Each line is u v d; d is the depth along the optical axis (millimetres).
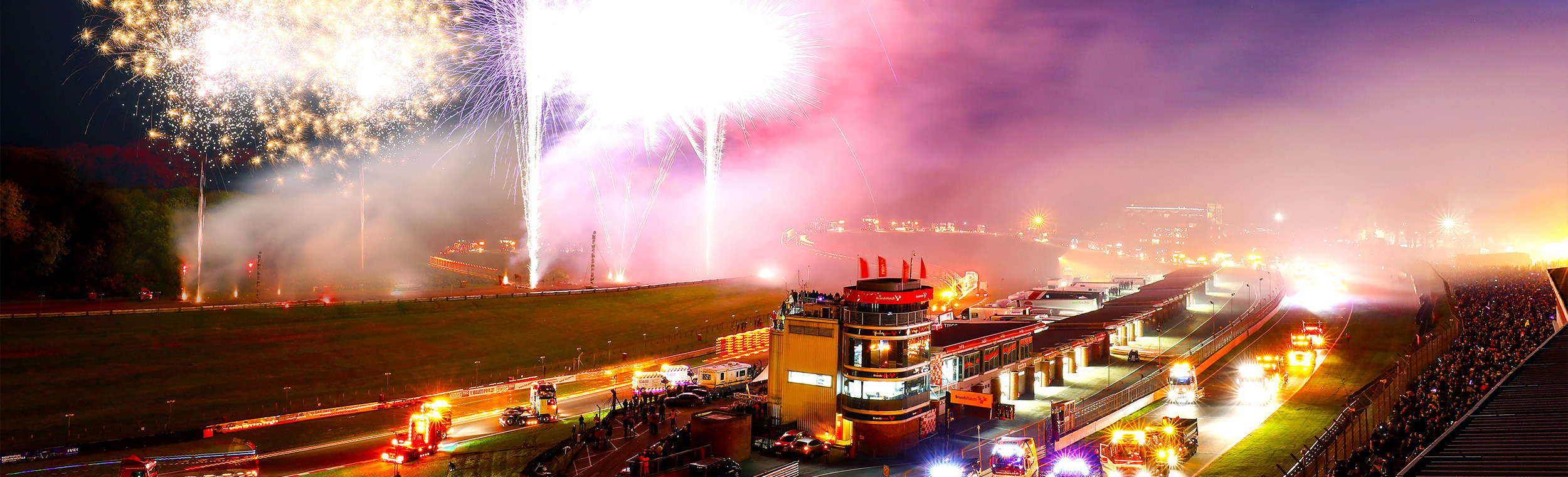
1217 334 152875
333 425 103375
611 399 117250
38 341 124500
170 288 179125
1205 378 119250
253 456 84312
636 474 68438
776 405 89500
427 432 88250
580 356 149750
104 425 102625
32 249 156375
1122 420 95688
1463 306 142875
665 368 117000
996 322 119875
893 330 81500
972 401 94125
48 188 168000
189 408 110812
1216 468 74312
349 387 124375
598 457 77250
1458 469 36500
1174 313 180375
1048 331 136625
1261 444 82500
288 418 105188
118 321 134875
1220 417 95812
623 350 157750
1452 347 103000
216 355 130375
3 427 99125
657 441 83000
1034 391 108750
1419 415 68375
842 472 75375
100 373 118688
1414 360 107938
